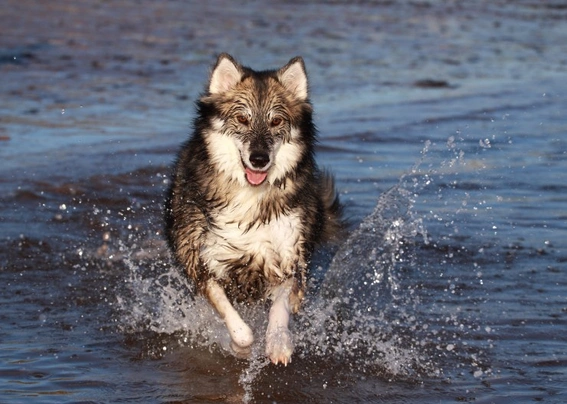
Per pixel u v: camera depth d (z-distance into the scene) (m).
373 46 46.31
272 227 12.53
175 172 14.10
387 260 15.52
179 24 51.56
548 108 29.81
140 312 13.48
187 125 26.56
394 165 22.33
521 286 14.59
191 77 34.97
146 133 25.38
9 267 15.33
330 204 14.83
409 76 37.19
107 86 32.62
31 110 28.09
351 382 11.15
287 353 11.29
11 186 19.78
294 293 12.66
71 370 11.24
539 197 19.72
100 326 12.89
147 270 15.52
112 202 19.14
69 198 19.30
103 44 42.75
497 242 16.81
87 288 14.52
